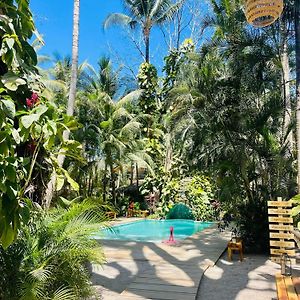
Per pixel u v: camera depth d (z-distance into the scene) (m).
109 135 15.93
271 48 8.33
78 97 15.77
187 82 10.87
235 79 8.39
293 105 8.94
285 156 7.80
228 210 8.75
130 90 19.98
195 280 5.25
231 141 8.08
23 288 2.97
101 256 3.87
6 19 1.95
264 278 5.64
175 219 16.67
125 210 17.50
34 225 3.59
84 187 15.35
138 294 4.55
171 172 17.38
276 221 7.01
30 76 2.40
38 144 2.53
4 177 1.86
